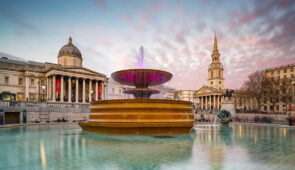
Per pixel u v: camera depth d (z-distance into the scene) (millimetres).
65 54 68938
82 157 5805
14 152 6500
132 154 6219
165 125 11578
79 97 68812
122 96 50000
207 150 6906
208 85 118938
